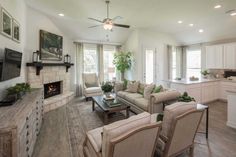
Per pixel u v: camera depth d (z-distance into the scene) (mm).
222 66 5699
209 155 2229
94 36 6371
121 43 7199
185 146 1992
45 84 4832
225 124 3373
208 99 5219
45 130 3121
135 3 3605
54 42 5219
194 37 6570
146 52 6223
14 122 1597
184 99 2732
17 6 3287
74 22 5230
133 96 4328
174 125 1672
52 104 4523
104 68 7109
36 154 2285
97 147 1566
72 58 6355
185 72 7398
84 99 5898
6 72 2400
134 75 6312
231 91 3180
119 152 1240
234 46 5352
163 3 3598
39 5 3979
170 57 6910
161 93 3344
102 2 3590
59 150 2396
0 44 2451
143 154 1469
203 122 3500
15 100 2410
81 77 6512
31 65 4109
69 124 3453
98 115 4078
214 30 5664
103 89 4480
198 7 3822
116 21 4996
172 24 5355
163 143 1820
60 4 3783
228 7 3828
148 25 5484
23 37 3828
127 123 1327
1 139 1470
